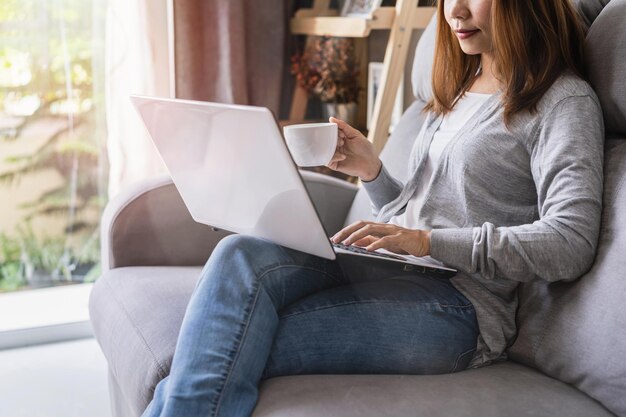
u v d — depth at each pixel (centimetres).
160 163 249
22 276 252
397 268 122
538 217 129
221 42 252
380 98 228
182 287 153
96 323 158
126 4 239
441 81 146
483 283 128
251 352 112
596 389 110
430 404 107
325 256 119
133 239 170
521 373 120
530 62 125
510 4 125
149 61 245
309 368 120
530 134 124
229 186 126
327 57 264
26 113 240
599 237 118
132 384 131
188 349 110
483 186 129
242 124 112
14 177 243
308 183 186
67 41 240
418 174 143
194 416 105
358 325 121
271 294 120
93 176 251
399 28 224
